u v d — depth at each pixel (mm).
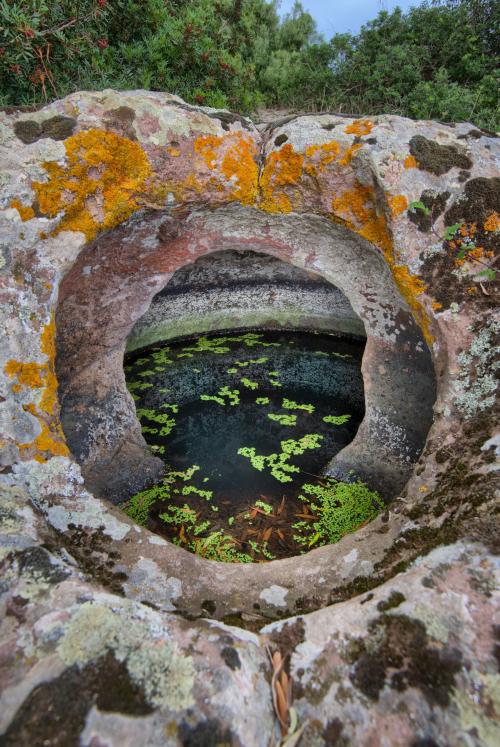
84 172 2254
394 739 1092
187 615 2016
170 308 6191
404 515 2145
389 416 3309
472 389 2264
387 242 2518
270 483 3646
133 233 2723
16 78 3369
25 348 2141
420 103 5031
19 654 1239
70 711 1081
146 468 3604
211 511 3359
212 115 2590
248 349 6305
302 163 2551
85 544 2156
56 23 3562
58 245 2234
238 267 6242
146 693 1132
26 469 2125
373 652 1278
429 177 2418
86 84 3770
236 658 1286
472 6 5547
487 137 2555
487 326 2293
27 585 1462
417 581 1439
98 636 1262
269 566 2299
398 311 3023
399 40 5844
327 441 4242
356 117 2629
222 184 2588
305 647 1369
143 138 2379
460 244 2387
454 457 2148
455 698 1124
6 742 1024
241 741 1100
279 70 6367
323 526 3199
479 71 5332
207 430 4449
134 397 5062
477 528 1575
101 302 2990
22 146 2182
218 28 5008
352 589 2047
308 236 3004
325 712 1200
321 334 6738
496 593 1339
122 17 4203
